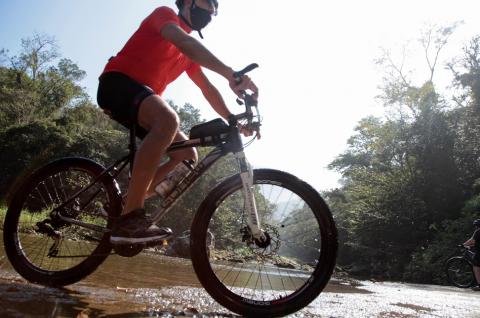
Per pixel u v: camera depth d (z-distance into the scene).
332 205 28.19
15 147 25.25
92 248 2.47
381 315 2.72
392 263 19.58
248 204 2.29
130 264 4.51
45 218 2.44
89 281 2.77
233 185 2.32
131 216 2.09
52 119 32.75
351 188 27.33
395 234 20.27
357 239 21.86
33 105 44.03
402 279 17.88
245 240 2.35
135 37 2.33
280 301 2.23
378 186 22.70
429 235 19.36
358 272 20.88
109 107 2.32
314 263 2.29
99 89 2.35
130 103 2.21
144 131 2.41
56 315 1.71
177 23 2.29
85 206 2.47
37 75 48.94
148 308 2.10
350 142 41.16
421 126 22.61
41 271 2.42
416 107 24.17
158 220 2.31
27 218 2.47
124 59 2.28
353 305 3.10
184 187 2.33
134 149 2.39
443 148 21.91
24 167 24.42
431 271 15.97
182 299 2.52
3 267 2.79
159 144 2.12
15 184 23.47
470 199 19.02
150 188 2.38
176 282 3.39
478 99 22.28
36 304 1.85
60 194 2.52
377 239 21.05
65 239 2.46
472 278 10.16
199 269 2.22
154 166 2.12
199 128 2.35
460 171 21.28
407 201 20.47
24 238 2.47
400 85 26.23
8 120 39.94
